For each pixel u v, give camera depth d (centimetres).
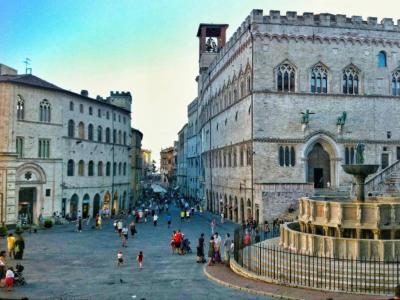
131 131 11462
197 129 12988
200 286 2931
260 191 6219
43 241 5212
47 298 2666
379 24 7081
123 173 9975
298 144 6762
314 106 6831
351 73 7000
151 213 9094
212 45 11694
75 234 5916
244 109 7156
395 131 7050
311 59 6875
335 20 6962
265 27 6781
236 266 3334
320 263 3009
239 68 7469
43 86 6994
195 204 11669
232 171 7950
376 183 6094
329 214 3412
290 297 2527
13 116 6569
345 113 6838
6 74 7575
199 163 12450
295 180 6725
